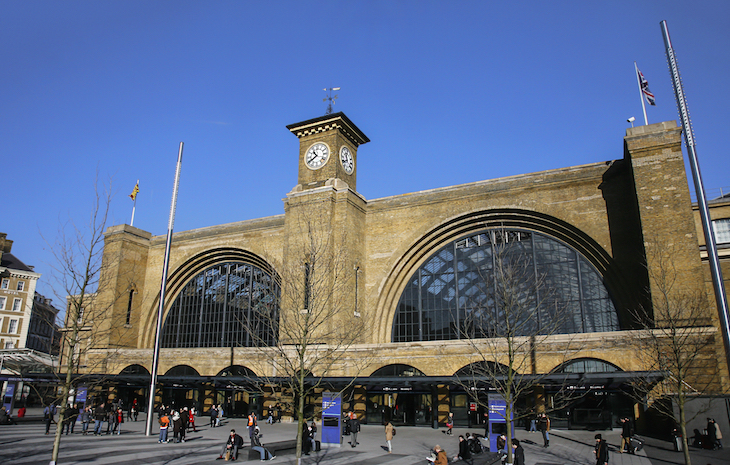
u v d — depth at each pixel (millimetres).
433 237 41969
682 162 31484
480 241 41250
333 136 44188
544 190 38719
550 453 23625
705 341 27484
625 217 35781
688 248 30125
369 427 34469
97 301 51062
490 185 40375
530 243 39406
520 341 31688
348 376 34969
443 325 40562
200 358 42406
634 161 32656
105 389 46312
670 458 22109
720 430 25031
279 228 48312
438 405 33688
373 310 41875
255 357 39531
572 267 37719
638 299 34375
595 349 29922
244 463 21375
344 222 40812
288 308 38875
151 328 53625
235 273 51375
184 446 26031
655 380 26453
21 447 24531
